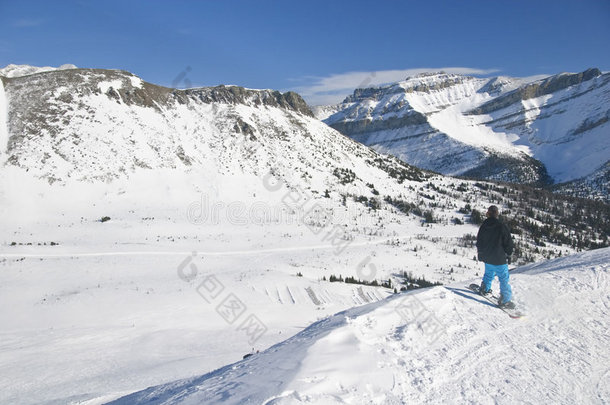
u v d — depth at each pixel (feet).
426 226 297.94
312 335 19.81
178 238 187.62
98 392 30.78
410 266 199.72
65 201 203.82
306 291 116.98
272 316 87.92
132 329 70.95
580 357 18.19
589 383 15.97
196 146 307.58
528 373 16.53
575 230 399.03
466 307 24.27
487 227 25.55
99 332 67.36
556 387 15.52
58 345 57.93
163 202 233.96
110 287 106.32
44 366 45.03
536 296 26.58
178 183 256.93
